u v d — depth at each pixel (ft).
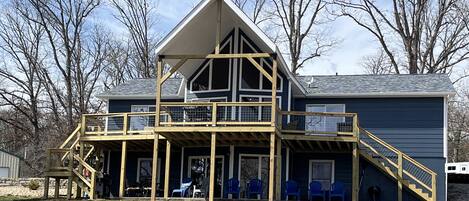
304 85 93.04
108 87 159.84
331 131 80.28
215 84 82.64
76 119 149.38
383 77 94.84
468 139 161.17
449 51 130.00
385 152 85.76
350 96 88.58
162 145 85.46
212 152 70.74
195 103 72.13
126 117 81.97
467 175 98.99
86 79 155.74
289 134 76.38
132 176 92.89
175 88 97.71
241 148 81.41
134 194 89.71
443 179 83.71
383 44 135.95
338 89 90.48
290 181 77.61
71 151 80.84
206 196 79.56
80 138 83.66
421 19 131.75
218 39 72.64
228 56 71.51
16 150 183.01
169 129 72.02
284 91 81.66
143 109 96.58
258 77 81.82
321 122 85.56
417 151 85.51
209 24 77.36
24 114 150.92
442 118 85.76
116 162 94.58
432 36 131.13
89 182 79.20
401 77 93.97
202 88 83.41
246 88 81.61
